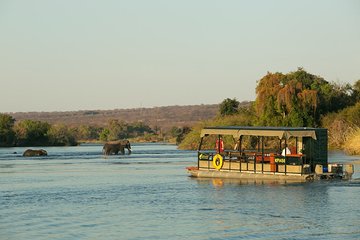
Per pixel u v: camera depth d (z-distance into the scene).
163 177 83.31
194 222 49.62
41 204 59.72
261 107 139.88
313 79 160.75
